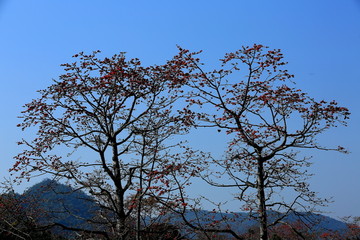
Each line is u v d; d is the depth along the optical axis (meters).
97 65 19.23
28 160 18.77
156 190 15.54
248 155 20.12
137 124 19.66
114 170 18.88
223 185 19.28
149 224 16.38
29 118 19.14
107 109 19.45
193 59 19.73
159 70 19.69
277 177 19.70
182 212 16.05
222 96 20.45
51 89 19.09
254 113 20.19
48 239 19.31
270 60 19.30
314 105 19.33
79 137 19.11
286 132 19.69
